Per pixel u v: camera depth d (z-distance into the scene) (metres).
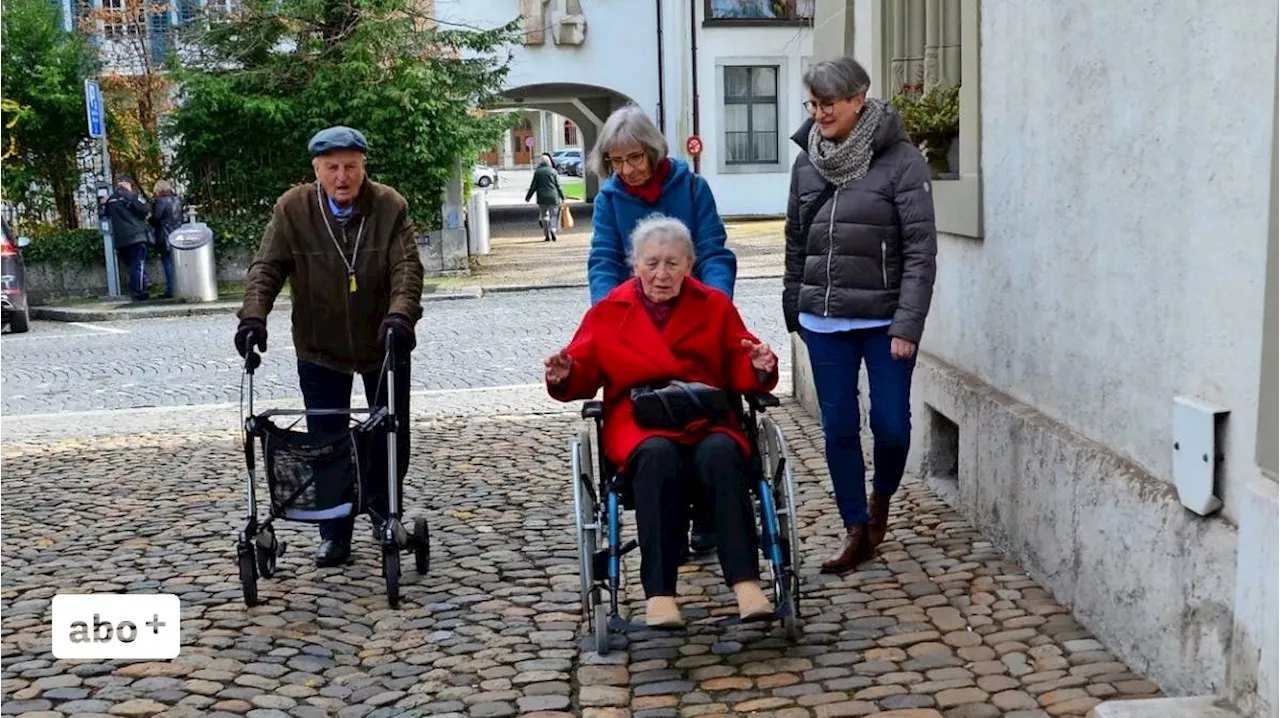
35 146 19.53
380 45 18.81
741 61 28.69
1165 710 3.40
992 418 5.34
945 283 6.24
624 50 28.34
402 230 5.50
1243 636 3.34
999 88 5.32
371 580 5.43
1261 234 3.35
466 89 19.47
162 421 9.43
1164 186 3.87
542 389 10.16
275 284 5.40
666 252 4.49
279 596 5.19
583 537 4.39
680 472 4.31
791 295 5.33
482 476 7.23
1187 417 3.68
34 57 19.27
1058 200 4.72
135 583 5.37
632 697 4.08
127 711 4.01
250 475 5.14
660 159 5.10
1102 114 4.30
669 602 4.20
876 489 5.27
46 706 4.06
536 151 88.56
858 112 4.97
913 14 7.10
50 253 19.12
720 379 4.67
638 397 4.41
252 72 18.73
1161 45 3.85
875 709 3.87
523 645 4.60
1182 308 3.79
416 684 4.27
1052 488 4.69
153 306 17.86
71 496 7.02
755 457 4.46
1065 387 4.72
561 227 30.08
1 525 6.41
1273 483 3.28
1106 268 4.31
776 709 3.93
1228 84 3.48
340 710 4.09
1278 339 3.22
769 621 4.45
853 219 4.97
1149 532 3.91
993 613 4.61
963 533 5.56
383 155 19.31
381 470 5.37
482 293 18.03
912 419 6.71
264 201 19.73
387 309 5.55
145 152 19.95
